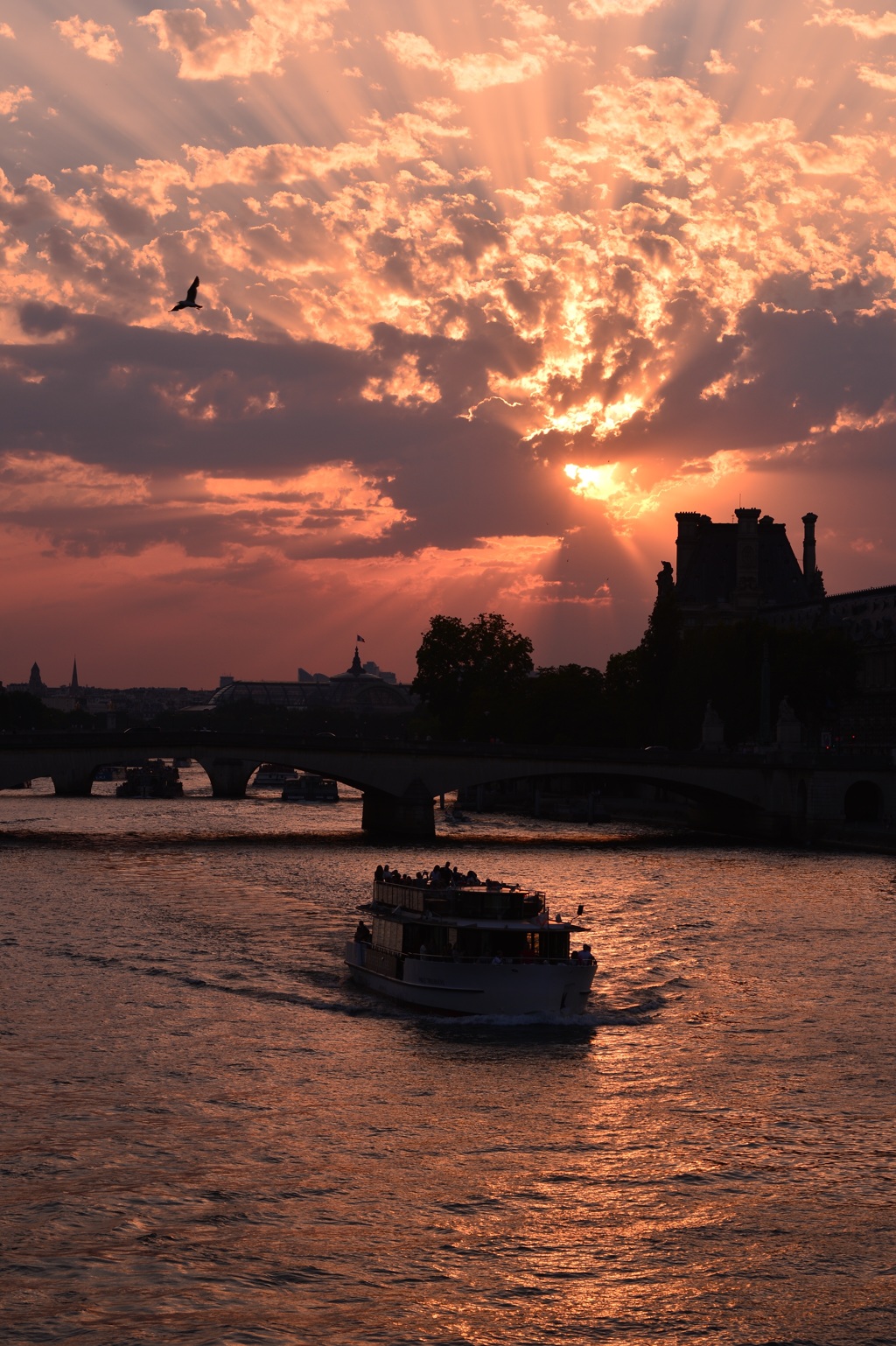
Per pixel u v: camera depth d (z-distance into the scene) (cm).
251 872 12006
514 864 13212
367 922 9106
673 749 19962
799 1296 3859
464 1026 6494
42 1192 4394
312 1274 3909
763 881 11819
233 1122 5059
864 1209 4381
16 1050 5872
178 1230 4153
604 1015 6650
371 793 17675
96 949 8031
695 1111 5266
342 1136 4947
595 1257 4059
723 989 7231
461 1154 4791
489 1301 3791
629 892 10919
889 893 11025
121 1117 5084
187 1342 3541
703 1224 4266
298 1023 6481
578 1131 5041
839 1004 6912
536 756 16900
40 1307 3691
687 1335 3659
